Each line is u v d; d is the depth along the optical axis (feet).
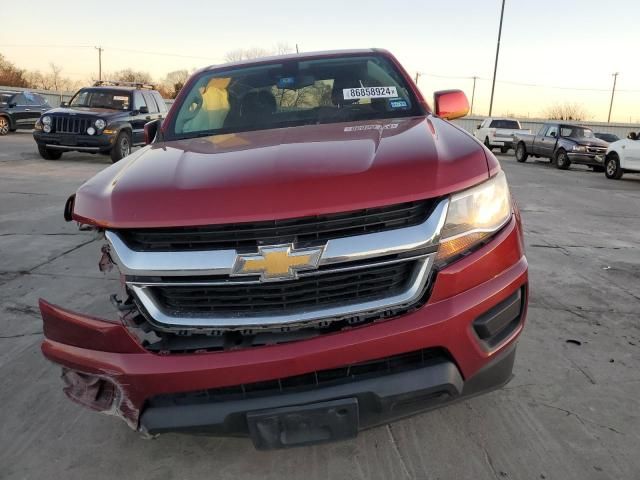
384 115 9.99
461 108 10.71
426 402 6.45
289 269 5.91
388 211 6.05
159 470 7.52
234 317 6.11
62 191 29.48
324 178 6.06
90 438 8.29
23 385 9.83
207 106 10.74
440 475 7.18
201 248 6.05
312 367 6.01
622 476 7.09
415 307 6.23
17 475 7.50
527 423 8.27
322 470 7.36
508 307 6.70
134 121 44.93
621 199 33.01
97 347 6.49
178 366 6.12
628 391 9.17
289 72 11.26
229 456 7.75
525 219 24.76
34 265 16.52
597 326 11.91
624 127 129.49
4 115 63.67
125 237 6.31
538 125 125.59
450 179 6.31
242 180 6.22
